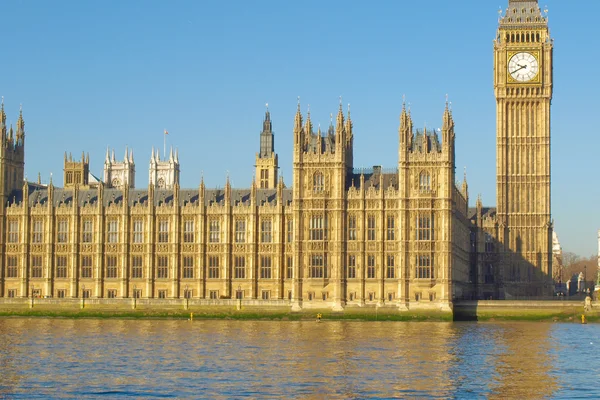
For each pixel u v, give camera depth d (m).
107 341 160.75
